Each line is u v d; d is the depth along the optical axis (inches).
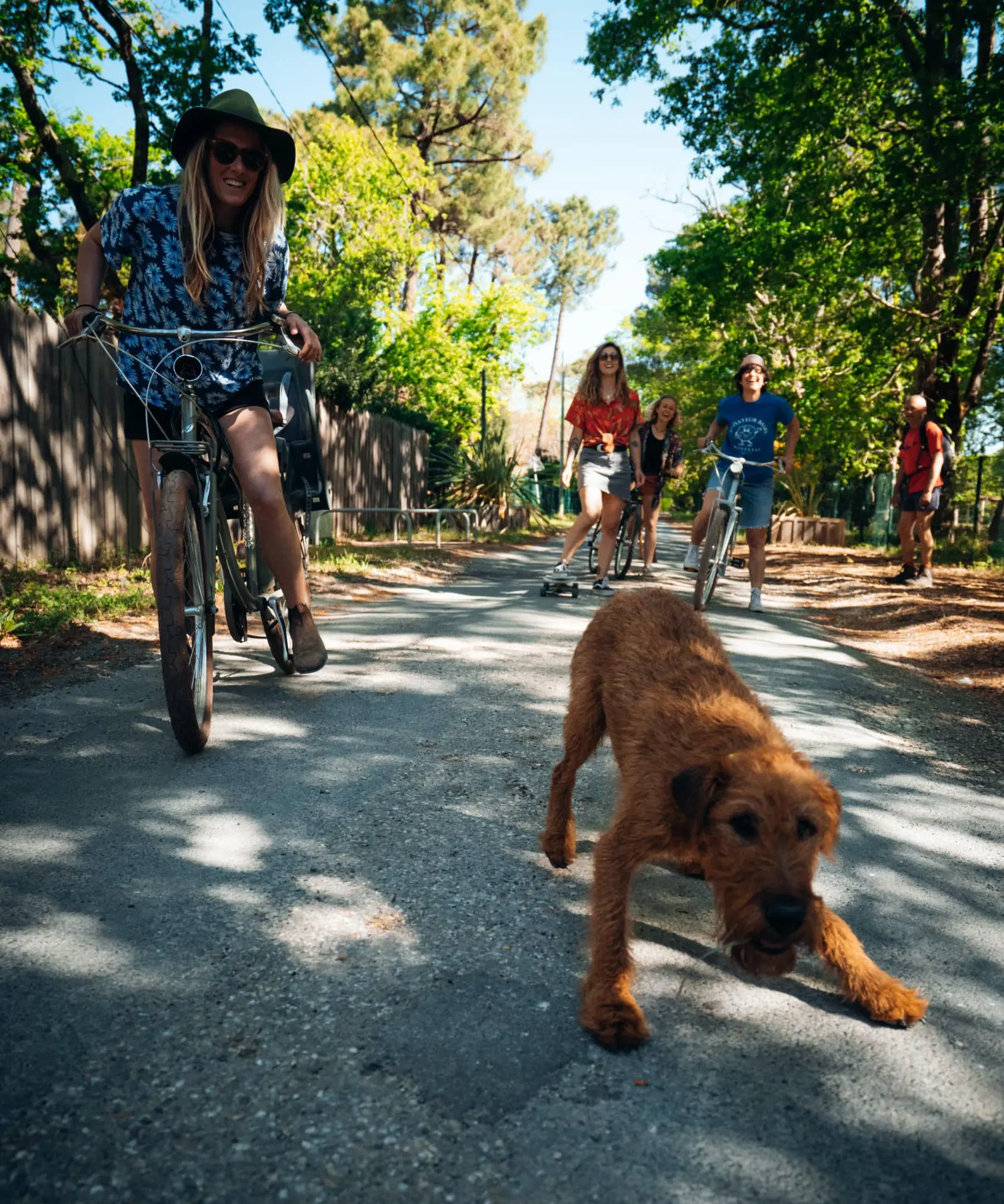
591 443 335.6
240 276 147.6
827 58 553.0
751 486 330.0
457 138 1542.8
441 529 718.5
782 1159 67.0
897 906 108.6
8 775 130.6
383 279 1059.9
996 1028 85.6
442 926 97.6
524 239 2044.8
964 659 260.1
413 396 1061.8
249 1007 81.3
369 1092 71.4
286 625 187.5
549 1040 79.7
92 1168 62.2
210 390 150.7
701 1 603.5
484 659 221.8
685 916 104.5
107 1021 78.2
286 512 160.9
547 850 115.6
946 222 599.2
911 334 619.2
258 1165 63.4
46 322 307.7
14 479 293.9
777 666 230.7
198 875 105.1
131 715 159.5
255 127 138.5
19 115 586.9
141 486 159.5
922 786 150.4
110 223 143.1
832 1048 81.3
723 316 715.4
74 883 101.6
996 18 544.1
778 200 621.0
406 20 1485.0
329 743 152.4
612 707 110.3
